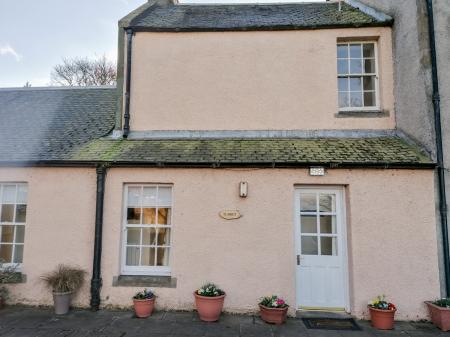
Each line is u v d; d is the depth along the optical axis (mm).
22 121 8359
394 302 5848
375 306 5570
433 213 5977
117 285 6215
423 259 5895
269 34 7645
